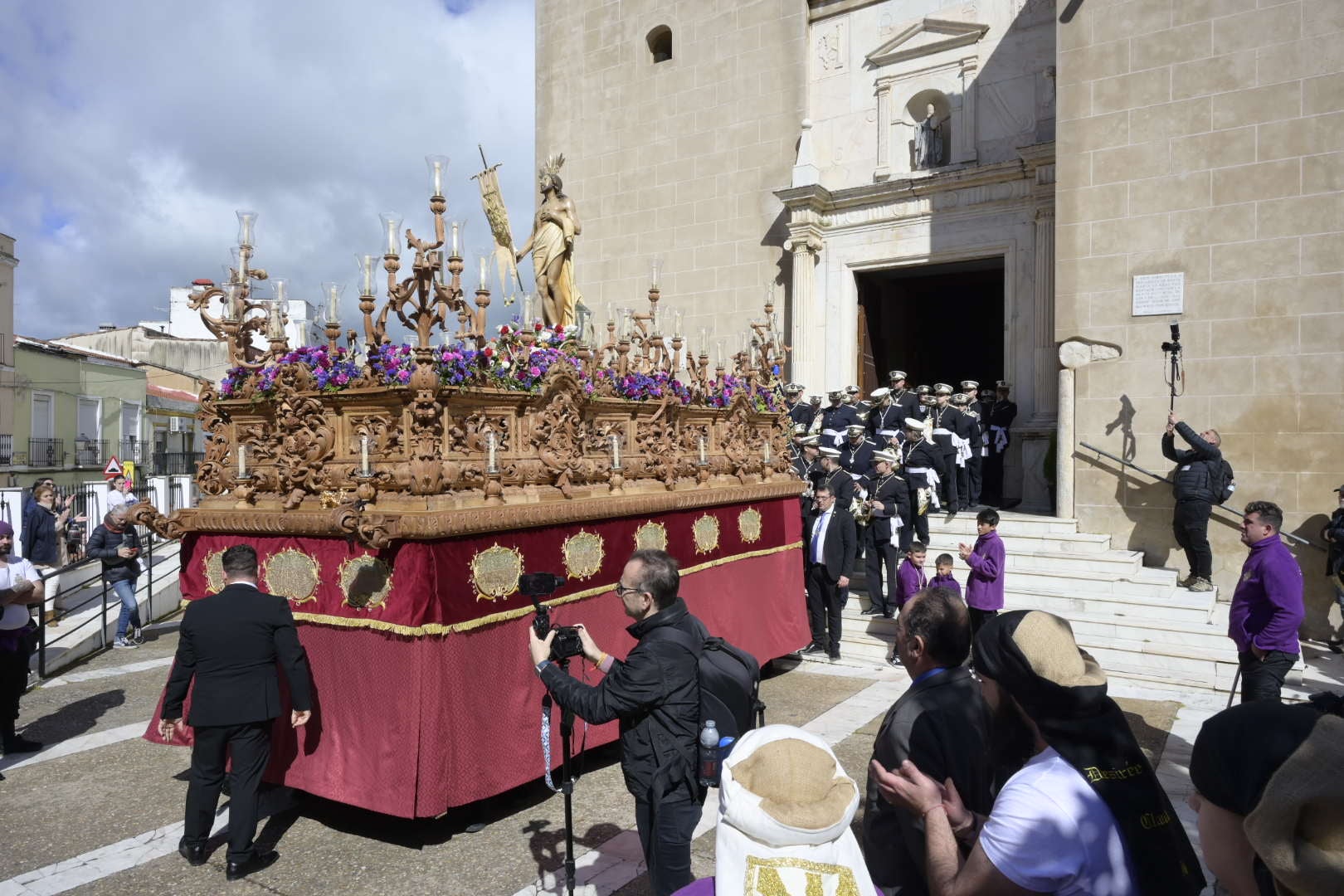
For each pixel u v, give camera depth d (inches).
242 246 227.3
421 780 171.5
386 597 177.3
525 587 136.0
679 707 121.0
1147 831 73.9
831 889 65.4
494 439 191.9
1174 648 318.0
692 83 647.8
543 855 173.9
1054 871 71.1
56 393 1039.6
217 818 195.8
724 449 309.1
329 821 193.0
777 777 69.2
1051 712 77.2
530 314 223.0
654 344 280.4
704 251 640.4
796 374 578.6
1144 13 413.4
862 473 430.3
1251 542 212.1
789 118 608.7
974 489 491.5
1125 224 417.7
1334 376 371.2
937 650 94.3
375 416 191.3
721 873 68.5
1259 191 387.5
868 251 578.2
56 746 245.9
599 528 225.3
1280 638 203.2
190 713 168.4
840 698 290.2
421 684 173.2
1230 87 394.0
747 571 302.5
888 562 362.9
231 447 226.1
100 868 170.6
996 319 769.6
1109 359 421.7
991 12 540.7
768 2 616.4
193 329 1486.2
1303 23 378.3
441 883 162.4
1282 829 52.2
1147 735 250.4
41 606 317.4
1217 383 395.5
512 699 192.2
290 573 196.9
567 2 709.9
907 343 687.1
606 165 687.7
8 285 974.4
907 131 576.4
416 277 181.2
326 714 188.2
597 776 221.6
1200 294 400.2
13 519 385.7
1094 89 425.4
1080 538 408.2
